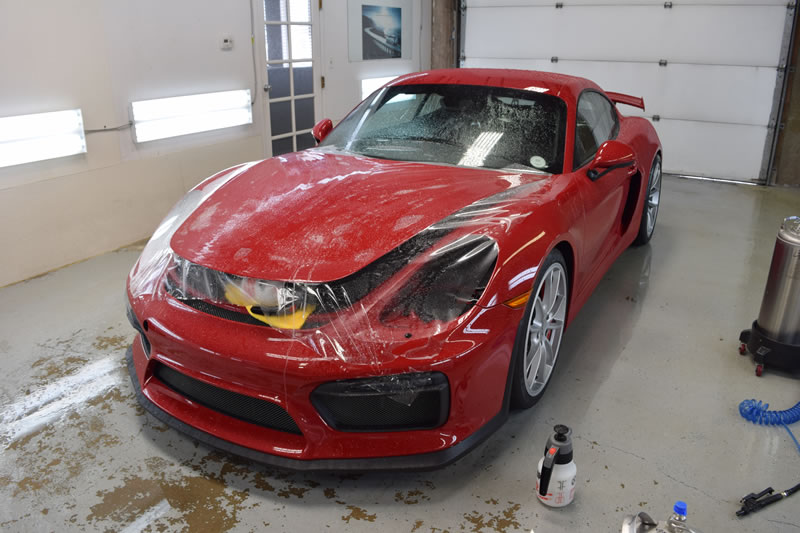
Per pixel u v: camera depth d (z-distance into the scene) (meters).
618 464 1.98
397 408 1.75
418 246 1.84
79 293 3.29
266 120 5.38
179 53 4.26
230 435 1.86
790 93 5.72
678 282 3.52
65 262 3.71
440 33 7.70
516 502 1.82
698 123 6.18
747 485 1.90
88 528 1.70
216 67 4.59
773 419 2.20
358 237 1.87
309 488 1.87
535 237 1.99
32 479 1.89
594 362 2.62
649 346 2.78
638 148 3.41
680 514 1.51
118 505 1.79
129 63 3.91
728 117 6.02
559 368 2.57
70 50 3.53
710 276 3.61
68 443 2.06
